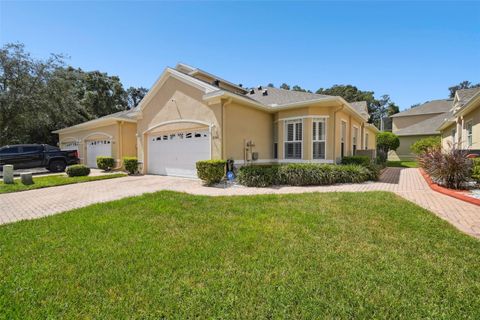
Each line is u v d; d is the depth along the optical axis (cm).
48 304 220
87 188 882
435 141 1894
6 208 605
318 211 507
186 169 1137
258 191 768
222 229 409
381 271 267
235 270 273
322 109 1098
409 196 660
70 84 2189
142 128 1365
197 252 321
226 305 214
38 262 302
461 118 1290
